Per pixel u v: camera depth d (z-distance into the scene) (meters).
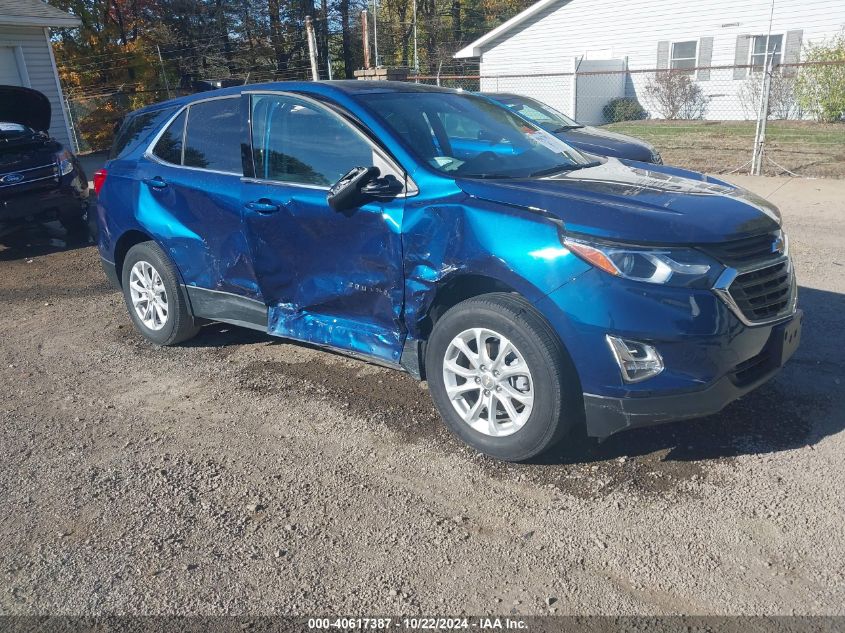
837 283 6.28
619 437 3.82
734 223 3.37
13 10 15.67
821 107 20.83
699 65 23.69
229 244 4.64
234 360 5.18
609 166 4.42
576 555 2.96
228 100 4.77
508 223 3.42
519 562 2.94
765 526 3.07
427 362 3.81
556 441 3.46
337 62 42.28
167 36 33.94
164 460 3.85
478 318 3.51
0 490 3.62
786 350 3.55
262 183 4.43
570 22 25.48
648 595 2.72
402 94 4.46
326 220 4.07
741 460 3.56
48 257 8.73
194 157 4.93
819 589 2.70
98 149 25.27
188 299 5.13
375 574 2.90
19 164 8.59
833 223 8.59
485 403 3.62
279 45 37.53
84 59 27.14
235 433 4.11
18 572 3.00
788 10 21.73
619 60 24.97
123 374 5.02
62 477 3.72
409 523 3.22
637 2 24.16
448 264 3.59
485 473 3.58
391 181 3.82
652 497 3.31
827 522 3.07
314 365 5.02
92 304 6.78
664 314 3.14
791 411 4.00
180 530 3.24
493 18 48.22
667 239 3.18
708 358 3.18
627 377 3.20
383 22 45.84
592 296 3.19
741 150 15.83
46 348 5.63
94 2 29.70
